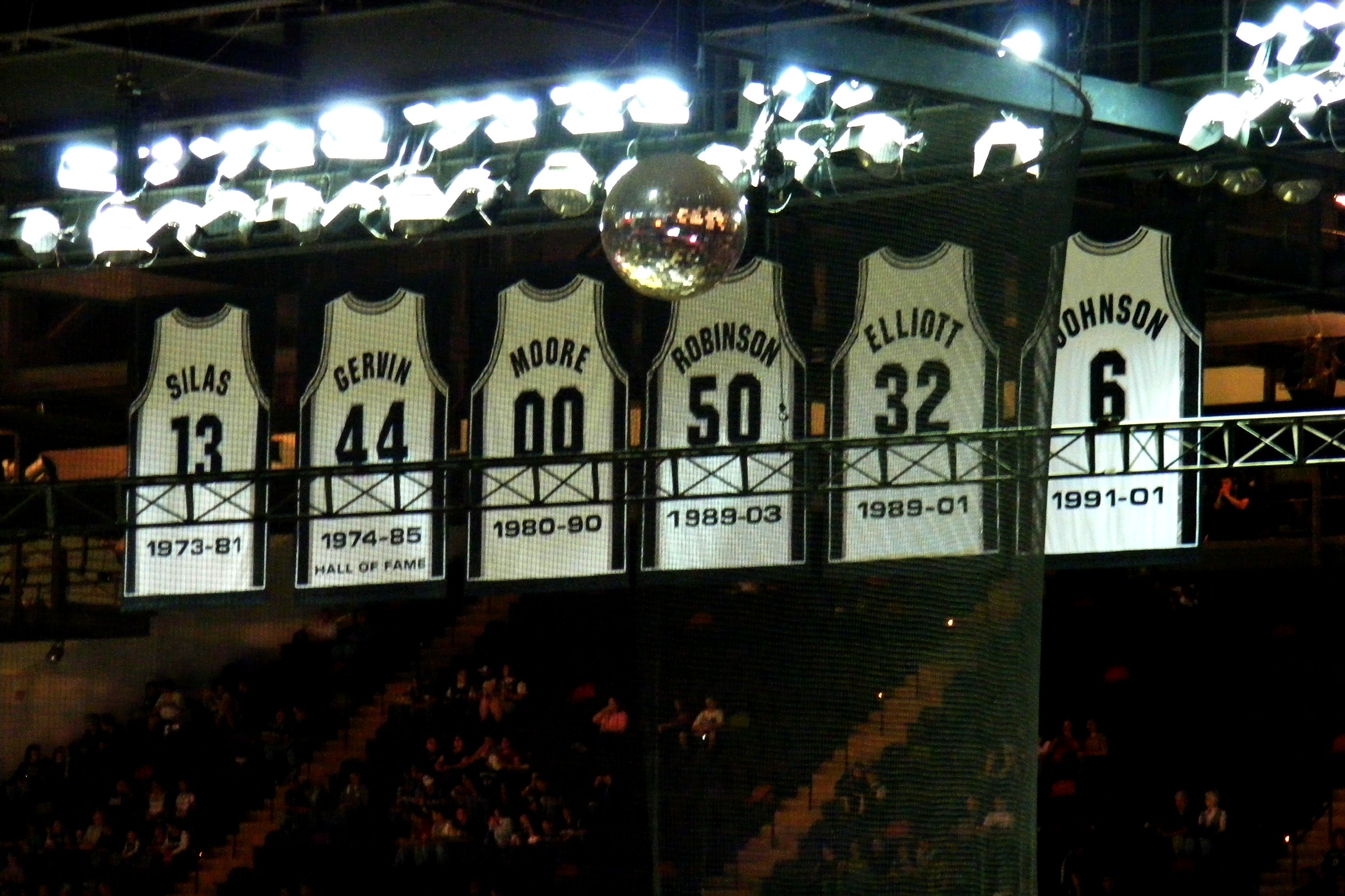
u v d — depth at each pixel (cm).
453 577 2967
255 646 3089
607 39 1862
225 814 2872
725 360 1675
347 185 1850
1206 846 2394
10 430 2805
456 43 1922
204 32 1892
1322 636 2894
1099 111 1581
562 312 1850
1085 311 1670
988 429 973
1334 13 1543
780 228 1076
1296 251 1906
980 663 923
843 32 1330
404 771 2828
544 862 2552
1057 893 2444
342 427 1917
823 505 1148
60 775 2947
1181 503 1623
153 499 1975
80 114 2066
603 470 1822
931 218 1011
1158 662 2920
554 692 2884
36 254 1909
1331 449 2664
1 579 2981
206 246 2000
